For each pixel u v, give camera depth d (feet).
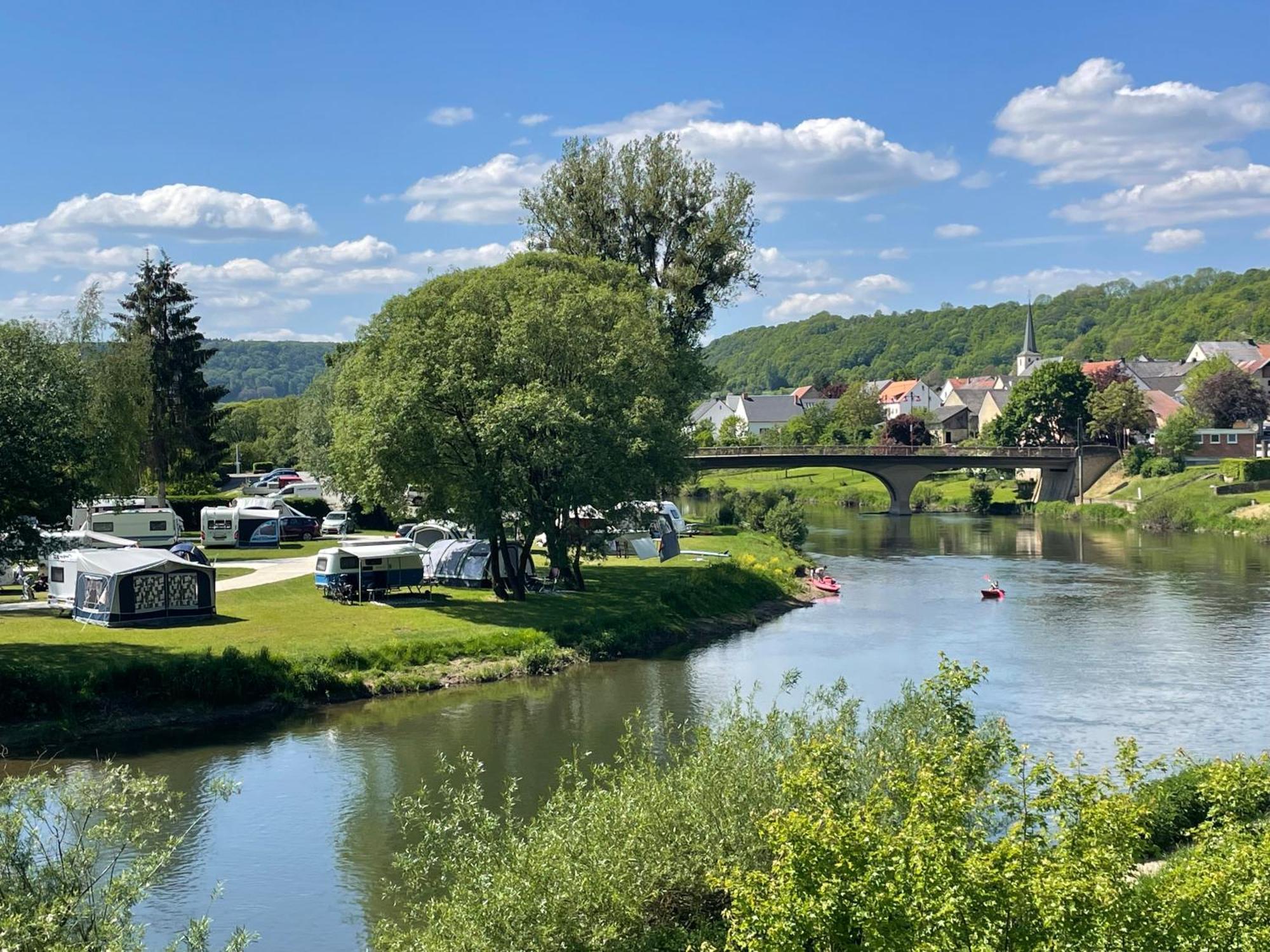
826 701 94.99
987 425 568.41
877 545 341.62
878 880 52.01
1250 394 519.19
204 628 160.45
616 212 262.67
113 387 252.42
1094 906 50.16
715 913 72.28
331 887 89.40
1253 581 252.83
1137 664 165.58
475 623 174.19
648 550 253.44
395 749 124.57
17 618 165.89
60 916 51.75
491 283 193.47
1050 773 58.70
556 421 172.55
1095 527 394.93
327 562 188.85
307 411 364.17
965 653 174.91
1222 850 58.08
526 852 66.64
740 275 263.90
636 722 134.00
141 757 121.29
